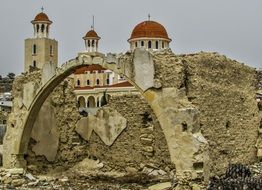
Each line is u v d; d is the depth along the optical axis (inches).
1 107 3038.9
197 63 1037.2
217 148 1073.5
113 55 1035.9
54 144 1334.9
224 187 877.8
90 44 4913.9
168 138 948.0
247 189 869.8
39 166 1305.4
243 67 1236.5
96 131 1333.7
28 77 1243.2
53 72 1171.3
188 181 914.1
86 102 3577.8
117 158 1280.8
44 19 4722.0
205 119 1034.7
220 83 1119.0
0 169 1256.8
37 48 4682.6
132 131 1254.9
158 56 980.6
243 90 1229.1
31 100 1219.9
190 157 917.2
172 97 945.5
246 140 1218.6
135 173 1221.1
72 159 1352.1
